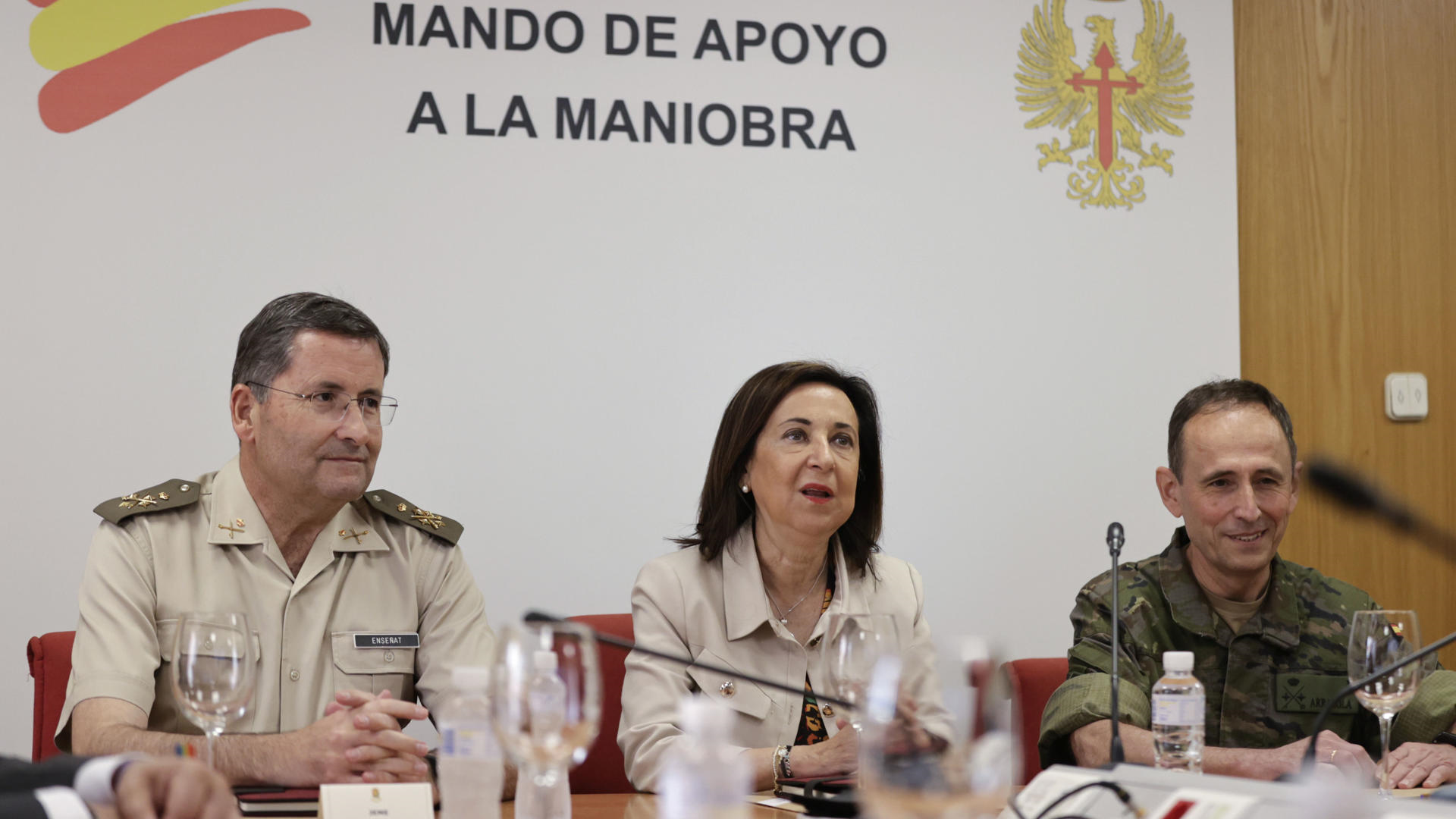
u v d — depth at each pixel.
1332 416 4.23
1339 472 1.46
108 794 1.22
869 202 3.98
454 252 3.75
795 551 2.41
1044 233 4.07
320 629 2.44
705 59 3.91
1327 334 4.25
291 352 2.38
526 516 3.74
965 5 4.06
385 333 3.70
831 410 2.42
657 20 3.88
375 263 3.71
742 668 2.33
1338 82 4.30
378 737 1.88
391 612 2.52
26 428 3.50
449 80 3.76
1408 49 4.34
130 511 2.39
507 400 3.75
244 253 3.64
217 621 1.66
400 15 3.74
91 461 3.53
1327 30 4.30
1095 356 4.07
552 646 1.27
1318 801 1.14
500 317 3.76
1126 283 4.11
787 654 2.36
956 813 1.04
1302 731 2.43
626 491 3.80
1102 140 4.12
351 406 2.41
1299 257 4.25
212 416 3.61
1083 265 4.09
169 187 3.61
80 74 3.58
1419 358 4.29
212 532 2.42
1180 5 4.19
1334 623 2.49
